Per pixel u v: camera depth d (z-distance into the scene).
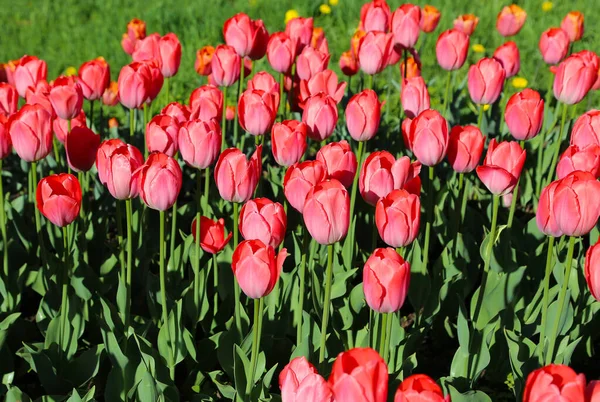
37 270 3.93
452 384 3.05
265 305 3.41
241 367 2.88
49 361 3.10
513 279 3.41
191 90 7.75
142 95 3.74
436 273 3.69
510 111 3.53
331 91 4.12
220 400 3.37
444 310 3.71
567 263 2.70
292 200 2.81
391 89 7.16
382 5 4.86
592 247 2.33
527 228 4.14
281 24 9.62
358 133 3.27
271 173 4.38
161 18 9.84
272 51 4.36
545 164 4.86
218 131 3.05
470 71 3.91
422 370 3.62
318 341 3.20
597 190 2.44
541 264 3.75
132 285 3.88
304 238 2.96
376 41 4.13
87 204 4.10
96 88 4.02
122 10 10.50
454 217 3.91
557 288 3.46
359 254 4.11
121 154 2.82
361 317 3.53
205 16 9.82
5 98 3.81
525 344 3.06
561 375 1.86
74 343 3.30
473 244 3.85
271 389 3.31
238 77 4.05
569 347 3.01
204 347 3.36
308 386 1.90
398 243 2.59
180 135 3.06
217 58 3.94
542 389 1.81
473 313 3.50
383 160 2.96
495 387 3.45
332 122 3.40
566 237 4.04
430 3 9.86
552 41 4.74
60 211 2.74
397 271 2.27
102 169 2.93
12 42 9.50
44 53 9.20
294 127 3.27
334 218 2.44
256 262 2.32
